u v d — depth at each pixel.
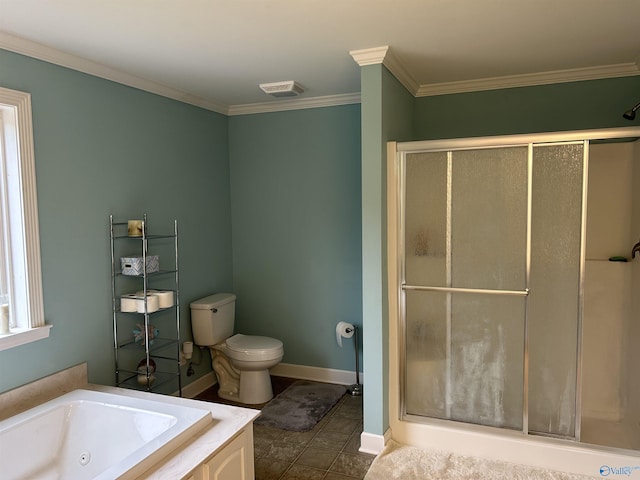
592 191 3.12
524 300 2.61
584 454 2.53
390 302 2.86
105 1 1.95
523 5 2.07
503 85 3.28
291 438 3.03
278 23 2.23
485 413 2.74
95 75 2.79
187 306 3.66
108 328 2.90
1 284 2.38
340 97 3.73
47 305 2.49
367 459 2.77
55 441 2.32
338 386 3.90
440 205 2.74
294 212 4.02
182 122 3.57
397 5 2.04
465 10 2.11
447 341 2.79
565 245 2.52
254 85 3.36
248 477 2.21
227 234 4.18
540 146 2.53
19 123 2.33
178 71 2.98
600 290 3.13
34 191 2.40
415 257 2.82
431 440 2.84
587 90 3.12
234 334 4.13
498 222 2.63
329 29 2.32
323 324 4.00
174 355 3.51
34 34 2.29
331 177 3.87
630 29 2.37
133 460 1.75
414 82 3.29
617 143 3.06
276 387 3.90
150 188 3.24
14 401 2.31
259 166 4.10
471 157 2.66
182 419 2.11
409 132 3.36
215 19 2.16
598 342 3.16
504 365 2.69
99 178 2.82
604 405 3.17
